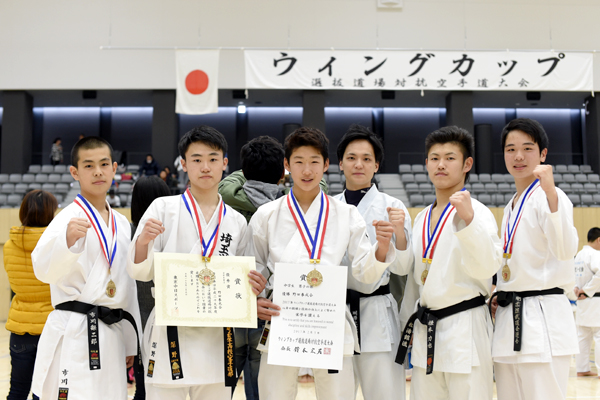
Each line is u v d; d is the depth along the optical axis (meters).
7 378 4.85
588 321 5.21
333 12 12.41
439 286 2.29
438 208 2.52
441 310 2.29
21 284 2.89
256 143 3.05
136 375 2.83
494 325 2.47
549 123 16.17
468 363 2.19
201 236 2.25
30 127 13.04
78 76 12.42
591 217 10.58
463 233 2.10
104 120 16.02
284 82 10.14
